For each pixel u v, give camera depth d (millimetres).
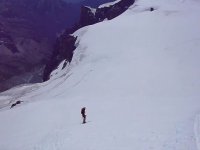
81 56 91250
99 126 28219
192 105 31375
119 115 32812
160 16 107875
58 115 41406
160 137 20375
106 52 85750
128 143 20812
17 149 29391
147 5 123750
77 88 67500
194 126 20594
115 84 60969
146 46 82250
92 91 60719
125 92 54562
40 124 38281
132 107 36875
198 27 88312
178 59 66562
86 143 23062
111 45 89812
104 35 99312
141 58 73625
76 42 112188
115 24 106375
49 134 30234
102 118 32594
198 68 58781
